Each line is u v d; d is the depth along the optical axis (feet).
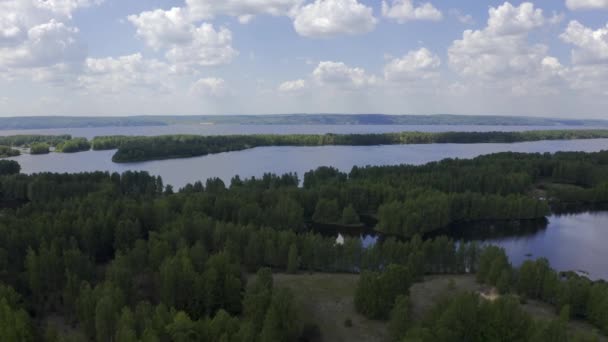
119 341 208.44
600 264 417.49
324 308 274.57
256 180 647.15
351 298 288.51
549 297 283.59
